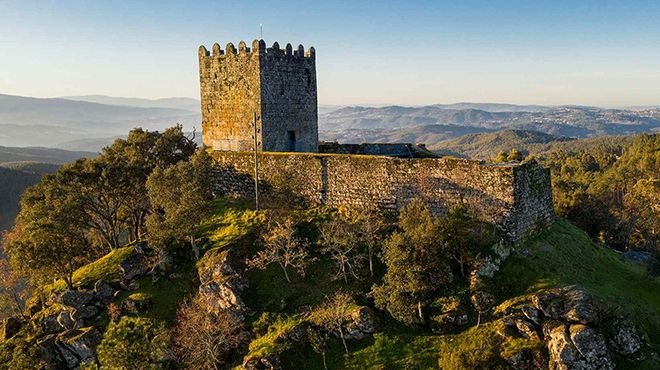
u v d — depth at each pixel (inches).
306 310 1541.6
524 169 1617.9
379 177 1836.9
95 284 1765.5
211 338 1472.7
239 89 2267.5
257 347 1450.5
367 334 1435.8
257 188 2011.6
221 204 2132.1
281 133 2321.6
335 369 1365.7
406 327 1444.4
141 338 1433.3
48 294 1945.1
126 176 2155.5
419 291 1449.3
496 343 1310.3
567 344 1214.9
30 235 1854.1
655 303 1457.9
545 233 1722.4
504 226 1590.8
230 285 1609.3
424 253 1485.0
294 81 2349.9
